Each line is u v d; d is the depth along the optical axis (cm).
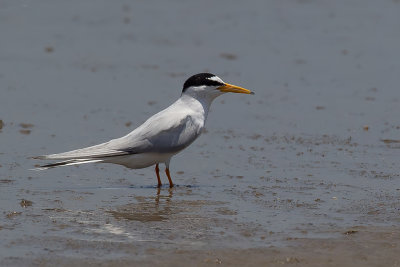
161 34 2523
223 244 949
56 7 2798
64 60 2203
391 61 2230
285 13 2797
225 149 1479
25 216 1050
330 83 2017
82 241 950
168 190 1218
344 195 1182
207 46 2392
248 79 2052
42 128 1588
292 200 1154
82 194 1177
